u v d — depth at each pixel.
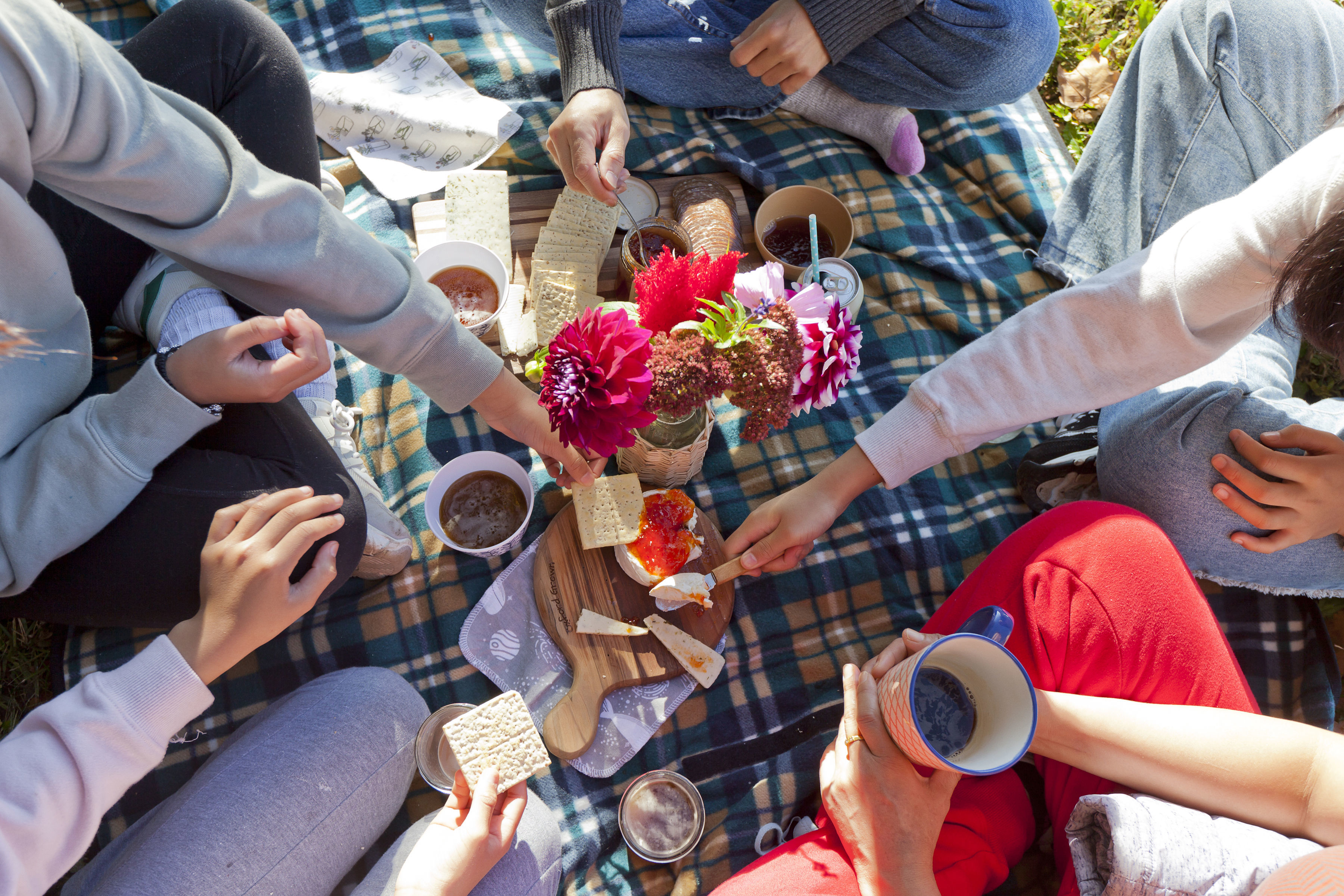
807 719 1.68
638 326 1.19
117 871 1.16
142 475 1.20
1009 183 2.25
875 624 1.79
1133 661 1.32
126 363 1.83
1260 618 1.82
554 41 2.00
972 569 1.87
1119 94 2.04
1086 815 1.17
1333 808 1.12
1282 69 1.77
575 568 1.64
